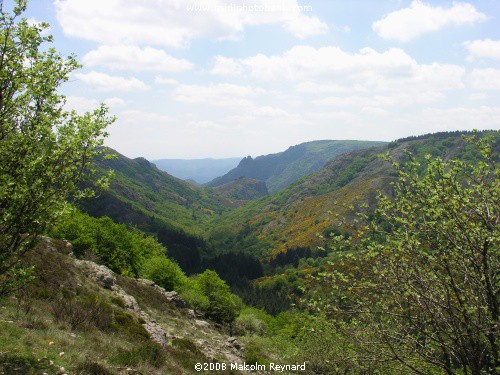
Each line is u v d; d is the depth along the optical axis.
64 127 7.89
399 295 8.05
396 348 8.25
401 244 7.52
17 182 7.15
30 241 7.88
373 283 8.34
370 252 7.95
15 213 7.22
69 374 9.71
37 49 7.89
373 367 9.52
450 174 7.18
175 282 53.09
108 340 15.03
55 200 7.68
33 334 11.81
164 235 161.50
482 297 7.18
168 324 31.61
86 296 21.98
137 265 55.16
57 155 7.44
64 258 27.95
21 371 8.78
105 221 53.09
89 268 30.50
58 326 14.11
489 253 7.23
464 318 7.32
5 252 7.39
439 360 7.49
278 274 135.75
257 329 53.97
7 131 7.36
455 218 7.03
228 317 51.34
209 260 148.62
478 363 7.18
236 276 127.31
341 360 9.87
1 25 7.43
